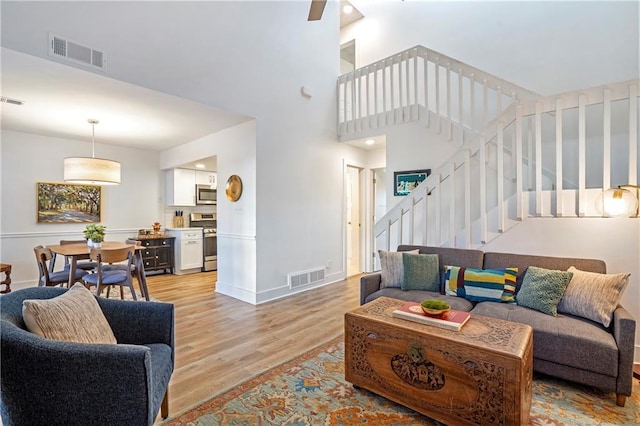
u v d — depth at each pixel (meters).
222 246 4.53
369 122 4.87
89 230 3.61
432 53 4.15
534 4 4.17
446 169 3.41
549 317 2.17
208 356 2.53
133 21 2.89
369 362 1.96
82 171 3.53
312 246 4.83
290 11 4.45
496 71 4.44
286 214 4.41
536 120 2.80
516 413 1.49
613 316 2.00
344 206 5.44
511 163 3.67
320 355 2.54
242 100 3.81
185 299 4.19
